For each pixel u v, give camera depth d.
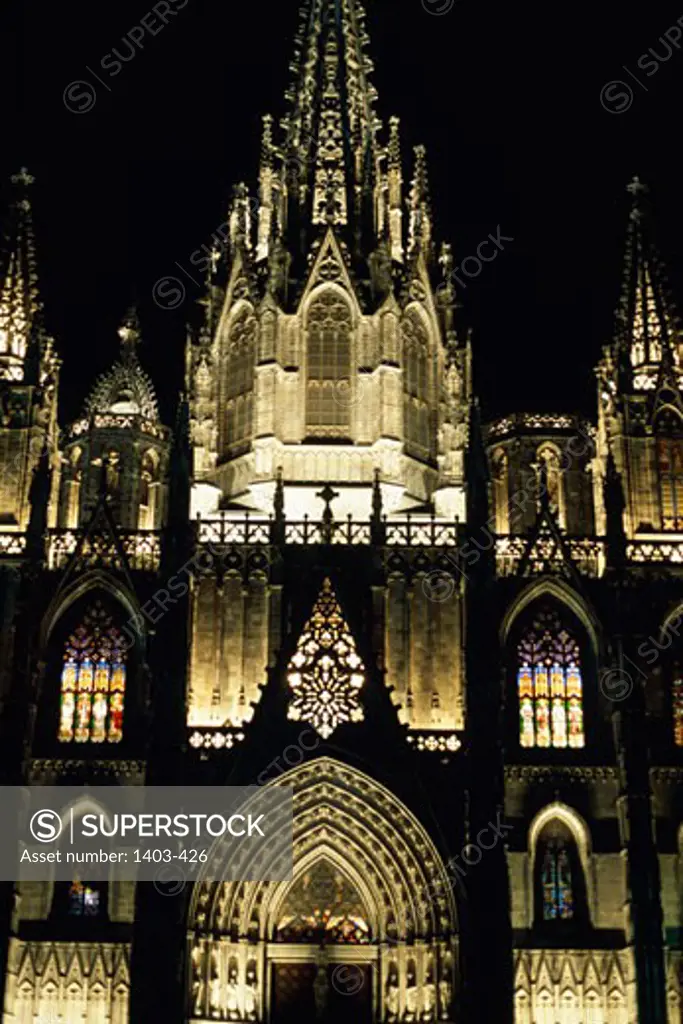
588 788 73.88
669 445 81.12
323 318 85.50
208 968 70.25
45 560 76.38
